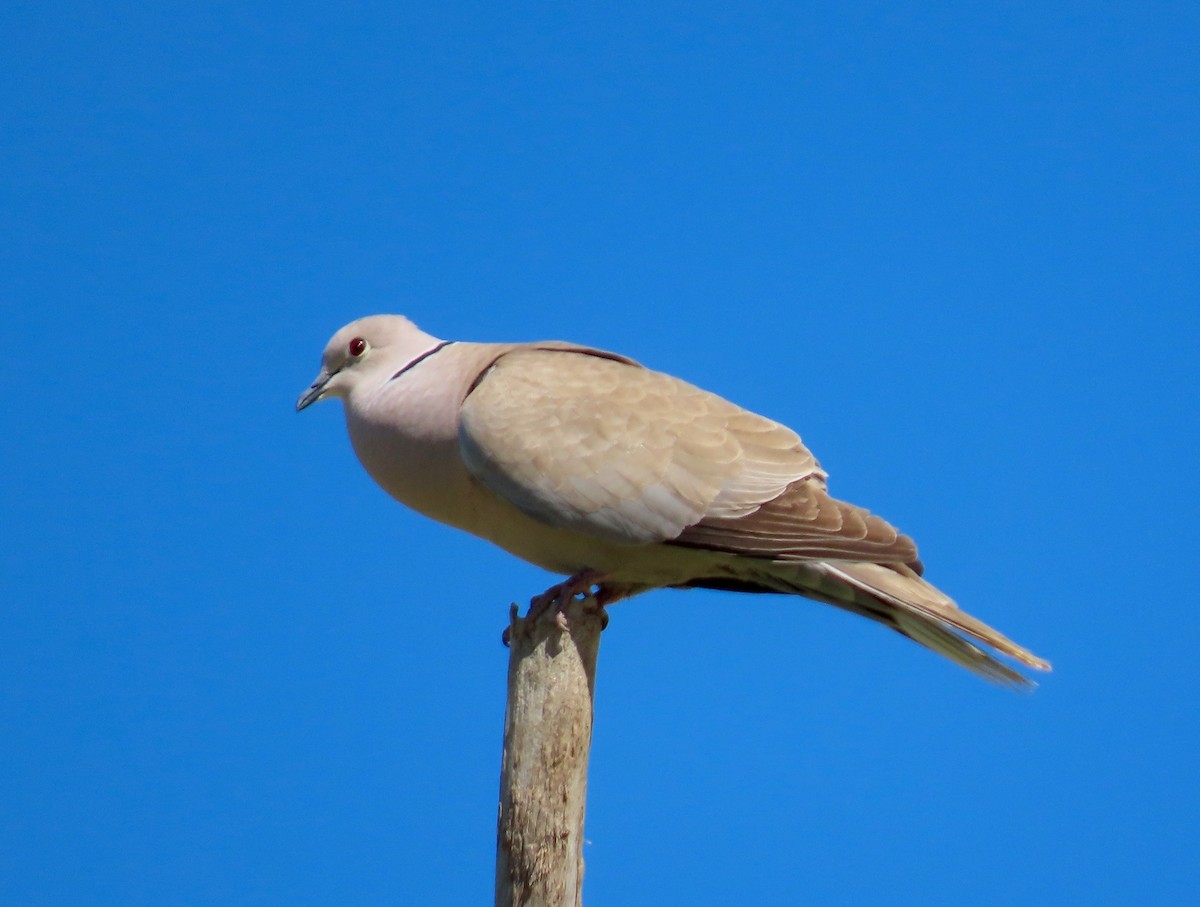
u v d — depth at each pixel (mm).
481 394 11297
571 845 9641
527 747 9719
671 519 10945
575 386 11328
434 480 11555
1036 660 10727
